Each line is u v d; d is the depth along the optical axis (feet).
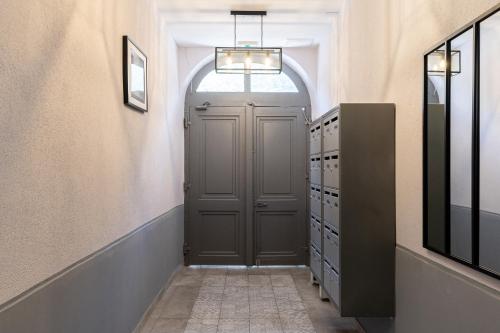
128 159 8.34
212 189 16.06
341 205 7.73
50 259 4.88
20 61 4.22
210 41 14.55
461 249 4.95
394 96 7.50
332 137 8.45
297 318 10.29
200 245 16.05
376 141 7.73
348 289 7.69
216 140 16.02
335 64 12.28
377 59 8.39
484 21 4.40
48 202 4.83
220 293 12.41
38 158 4.60
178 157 14.88
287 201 15.97
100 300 6.59
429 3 5.92
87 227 6.07
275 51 11.87
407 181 6.97
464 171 4.87
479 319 4.58
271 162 15.99
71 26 5.52
